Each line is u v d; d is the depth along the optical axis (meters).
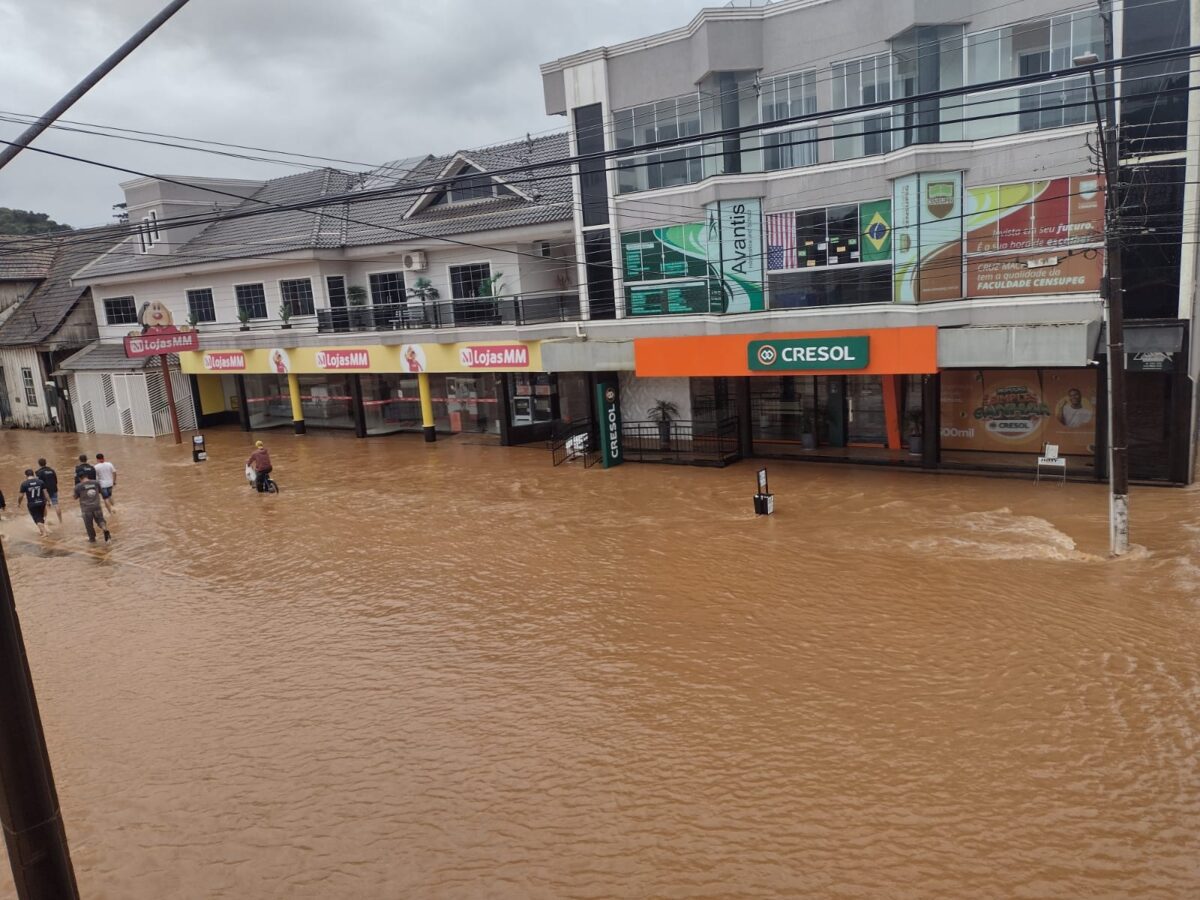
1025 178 18.53
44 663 12.89
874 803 8.17
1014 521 16.33
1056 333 17.23
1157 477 18.22
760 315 21.67
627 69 23.16
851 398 23.56
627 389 25.84
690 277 23.16
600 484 21.89
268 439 33.16
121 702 11.40
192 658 12.70
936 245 19.44
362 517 20.17
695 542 16.42
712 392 24.89
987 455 21.45
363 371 29.88
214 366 34.09
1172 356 17.31
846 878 7.22
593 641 12.25
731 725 9.73
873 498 18.69
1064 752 8.77
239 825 8.55
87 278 37.91
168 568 17.28
